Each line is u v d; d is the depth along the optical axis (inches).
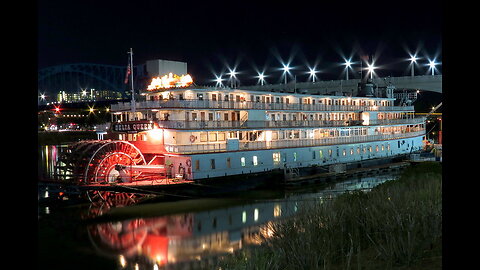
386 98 2677.2
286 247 559.5
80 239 1125.7
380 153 2501.2
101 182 1576.0
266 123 1889.8
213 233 1181.7
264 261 514.9
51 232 1177.4
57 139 3272.6
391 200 740.7
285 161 1920.5
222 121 1718.8
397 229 576.1
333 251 550.3
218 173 1636.3
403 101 3257.9
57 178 1844.2
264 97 1985.7
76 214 1347.2
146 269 917.8
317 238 592.7
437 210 589.3
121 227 1248.8
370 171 2178.9
